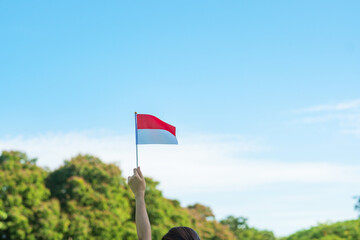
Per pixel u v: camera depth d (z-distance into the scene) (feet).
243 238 185.37
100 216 116.57
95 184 122.31
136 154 8.97
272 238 193.88
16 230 105.91
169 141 10.79
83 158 125.70
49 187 121.08
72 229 112.37
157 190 131.23
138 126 10.73
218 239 148.77
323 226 180.04
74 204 116.06
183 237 7.14
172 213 132.67
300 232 189.47
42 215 109.50
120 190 124.67
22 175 112.78
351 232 168.35
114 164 127.13
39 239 108.58
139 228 8.29
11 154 115.55
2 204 107.14
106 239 115.24
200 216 152.46
